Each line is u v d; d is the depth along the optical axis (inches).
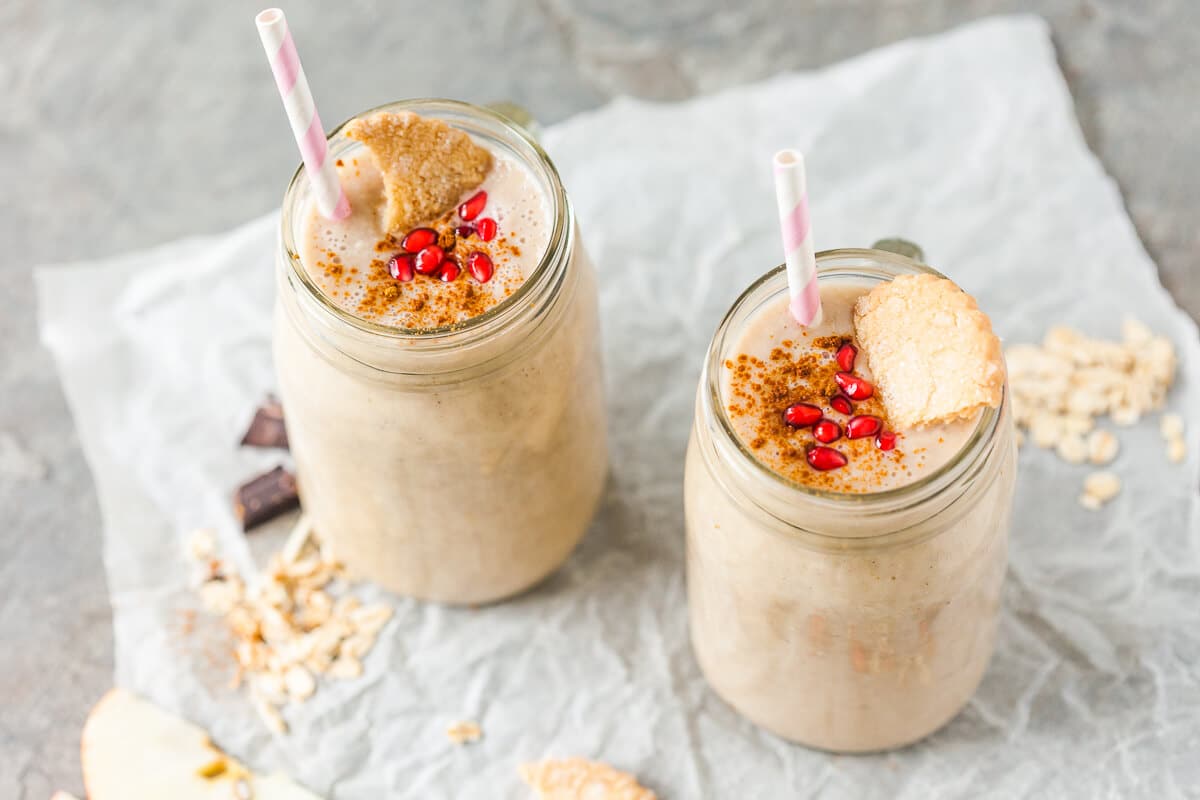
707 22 27.0
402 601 23.4
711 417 19.2
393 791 22.2
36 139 26.7
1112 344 24.0
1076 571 22.9
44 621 23.5
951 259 24.8
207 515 23.9
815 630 20.0
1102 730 22.1
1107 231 24.7
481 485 21.3
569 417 21.4
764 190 25.5
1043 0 26.6
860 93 25.9
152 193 26.2
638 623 23.1
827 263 20.1
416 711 22.7
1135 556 22.9
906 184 25.3
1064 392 23.8
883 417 19.4
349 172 21.2
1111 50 26.1
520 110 22.2
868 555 19.2
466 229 20.8
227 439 24.4
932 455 19.1
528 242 20.7
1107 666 22.4
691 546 20.8
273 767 22.4
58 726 22.8
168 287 25.2
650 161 25.7
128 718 22.6
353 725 22.6
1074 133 25.3
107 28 27.5
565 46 27.0
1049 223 24.9
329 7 27.5
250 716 22.7
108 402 24.5
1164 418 23.6
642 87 26.7
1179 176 25.2
